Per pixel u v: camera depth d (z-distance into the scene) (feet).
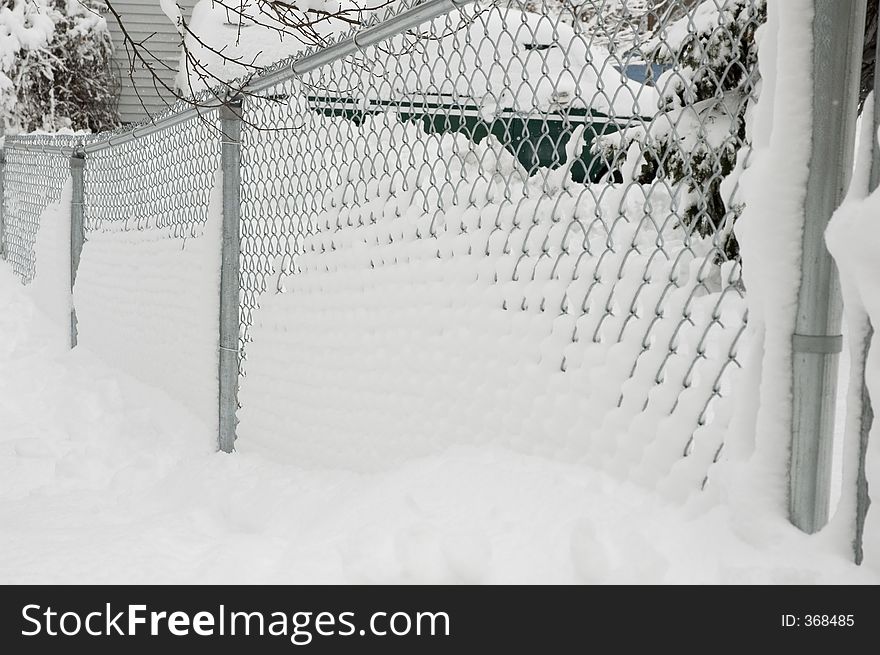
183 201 15.34
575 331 6.98
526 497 6.79
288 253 11.50
